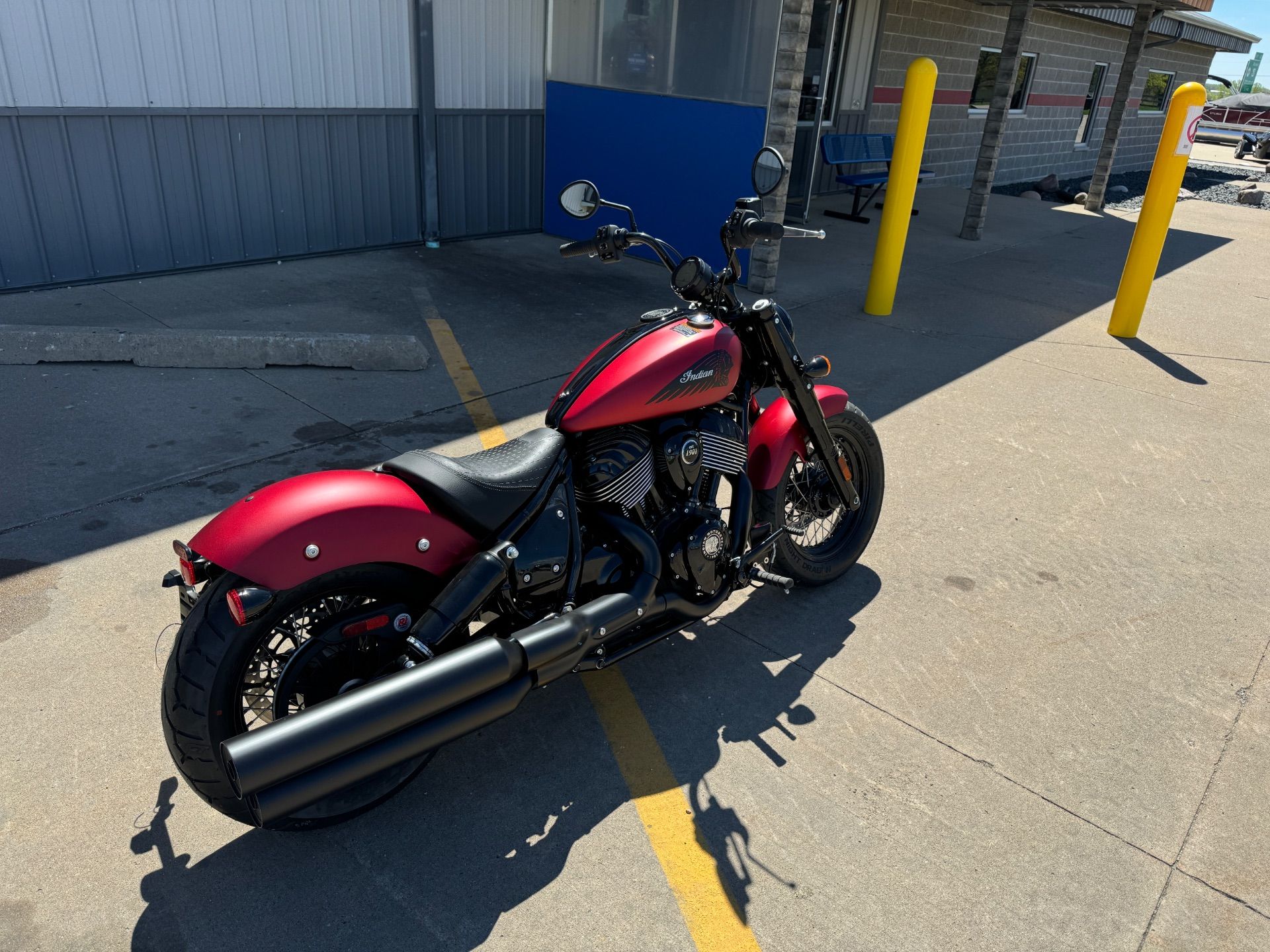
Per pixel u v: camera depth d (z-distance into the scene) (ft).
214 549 7.17
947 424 18.34
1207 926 7.70
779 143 25.18
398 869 7.88
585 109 30.19
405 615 8.05
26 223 21.94
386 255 28.58
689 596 9.98
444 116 29.14
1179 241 40.63
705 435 9.92
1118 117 46.16
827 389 11.91
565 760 9.24
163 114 23.29
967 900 7.82
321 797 6.97
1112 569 13.29
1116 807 8.94
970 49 48.34
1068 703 10.41
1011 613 12.10
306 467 14.56
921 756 9.48
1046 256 35.68
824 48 38.17
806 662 10.92
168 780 8.61
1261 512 15.30
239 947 7.10
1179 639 11.73
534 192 32.86
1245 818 8.89
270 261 26.66
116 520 12.76
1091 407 19.70
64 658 10.07
